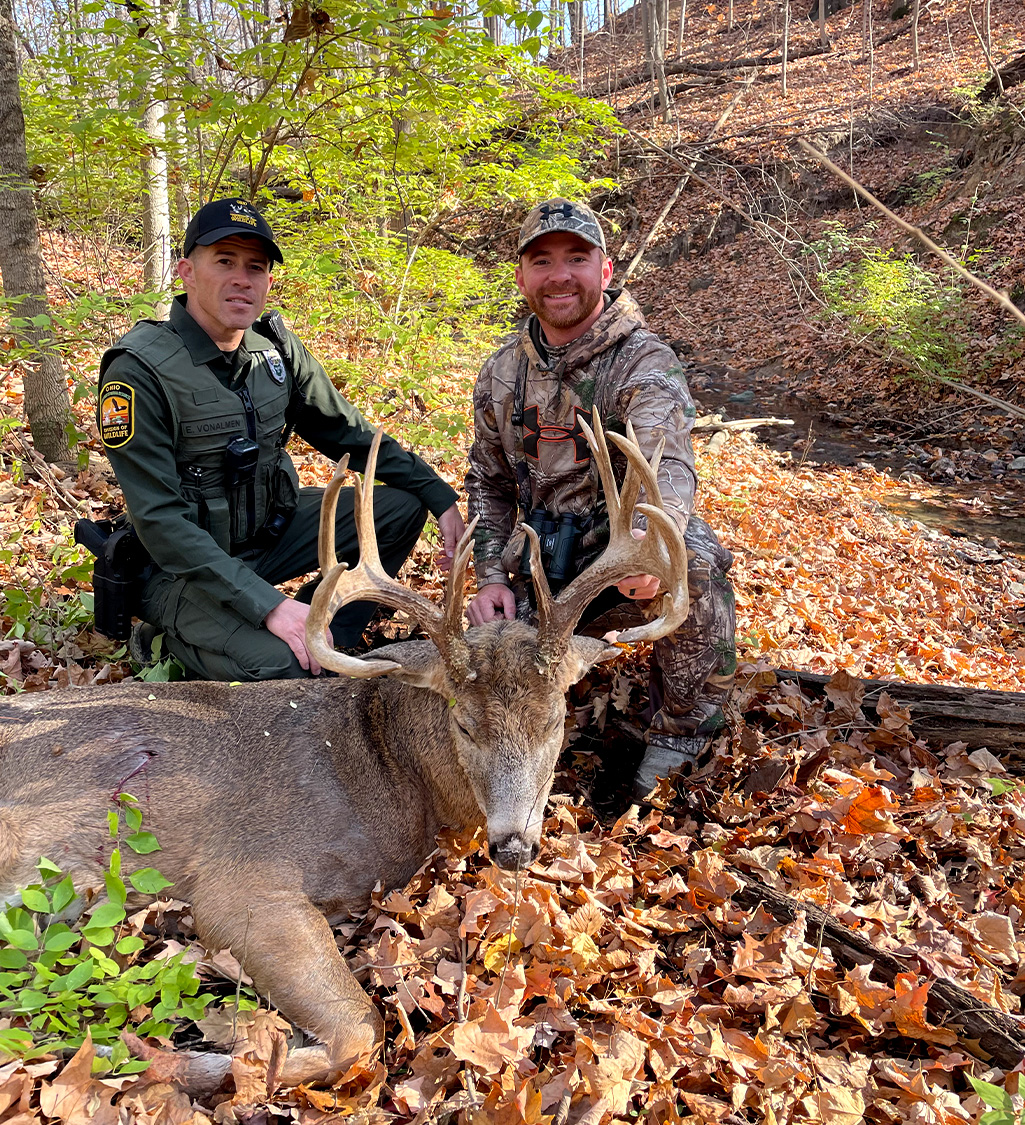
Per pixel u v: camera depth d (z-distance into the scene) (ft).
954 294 47.75
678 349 63.16
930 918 10.59
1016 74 71.10
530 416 14.11
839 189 71.82
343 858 10.37
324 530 9.84
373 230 31.17
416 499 15.69
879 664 17.95
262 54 20.04
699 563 12.81
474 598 14.40
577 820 12.43
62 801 10.07
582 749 14.33
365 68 21.02
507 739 9.99
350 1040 8.87
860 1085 8.70
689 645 13.05
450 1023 9.09
